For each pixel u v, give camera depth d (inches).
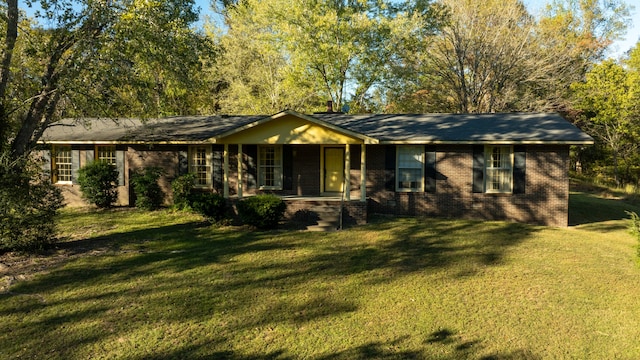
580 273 356.2
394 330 251.4
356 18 1064.8
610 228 562.3
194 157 708.0
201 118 808.9
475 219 599.5
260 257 406.6
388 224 561.0
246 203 536.7
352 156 657.0
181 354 223.0
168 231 520.7
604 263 386.0
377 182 635.5
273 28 1130.0
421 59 1151.6
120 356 220.7
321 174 671.1
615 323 259.8
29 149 425.1
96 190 684.1
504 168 596.4
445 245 451.8
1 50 444.5
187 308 282.0
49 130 772.6
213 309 280.8
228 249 436.1
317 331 249.9
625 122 1071.0
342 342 237.0
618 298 299.7
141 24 432.8
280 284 330.0
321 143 581.6
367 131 645.9
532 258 402.3
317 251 428.8
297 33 1065.5
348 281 337.4
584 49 1249.4
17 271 358.3
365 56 1111.0
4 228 380.8
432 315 272.4
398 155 626.8
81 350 226.4
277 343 235.3
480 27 1121.4
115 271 360.5
